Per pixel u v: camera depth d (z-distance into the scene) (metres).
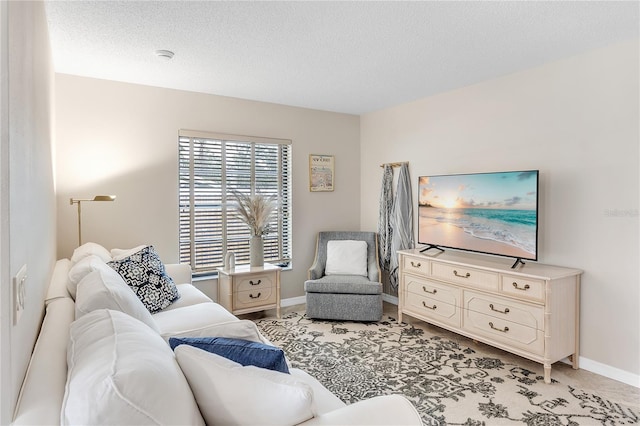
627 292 2.80
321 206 5.00
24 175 1.14
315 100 4.46
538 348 2.85
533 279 2.87
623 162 2.81
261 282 4.16
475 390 2.67
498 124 3.61
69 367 1.08
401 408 1.25
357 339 3.64
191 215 4.15
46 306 1.82
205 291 4.23
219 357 1.20
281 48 2.87
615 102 2.84
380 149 4.96
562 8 2.28
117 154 3.71
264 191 4.62
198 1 2.18
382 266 4.90
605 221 2.91
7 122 0.81
